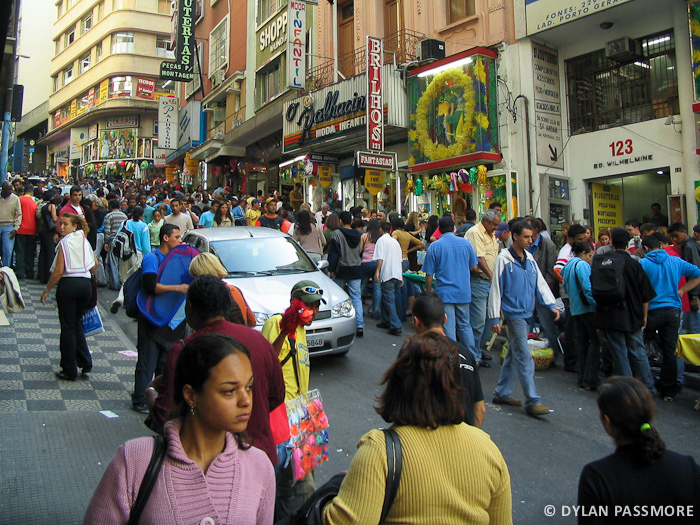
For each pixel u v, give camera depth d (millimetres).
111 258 11805
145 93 49219
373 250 9844
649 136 11828
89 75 53250
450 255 6879
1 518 3467
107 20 50688
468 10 14742
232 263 7633
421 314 3613
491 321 6289
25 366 6664
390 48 17188
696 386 6996
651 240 6641
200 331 2887
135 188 29141
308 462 3227
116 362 7262
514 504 4188
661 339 6586
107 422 5199
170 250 5559
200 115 32719
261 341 2980
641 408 2289
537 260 8328
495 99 13602
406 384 2094
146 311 5289
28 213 11484
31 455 4359
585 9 11797
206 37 33062
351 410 5926
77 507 3691
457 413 2072
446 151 14117
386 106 15258
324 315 7121
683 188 11258
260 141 26656
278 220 11938
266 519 1883
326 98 17500
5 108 11391
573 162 13281
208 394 1780
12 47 9953
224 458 1814
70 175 57156
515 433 5520
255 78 25984
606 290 6258
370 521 1923
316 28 20328
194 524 1705
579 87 13211
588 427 5699
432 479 1974
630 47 11789
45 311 9297
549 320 7938
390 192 16875
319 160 19266
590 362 6887
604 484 2254
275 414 3129
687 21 11086
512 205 13023
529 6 12844
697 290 7391
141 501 1682
